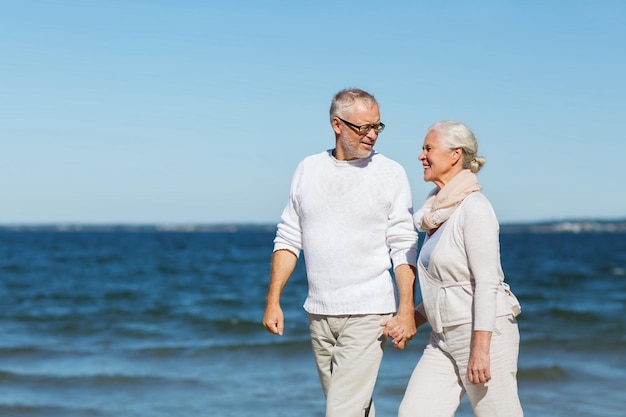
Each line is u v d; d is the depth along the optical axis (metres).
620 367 8.74
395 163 3.66
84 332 13.04
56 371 8.82
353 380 3.57
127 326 13.87
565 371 8.38
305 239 3.69
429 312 3.44
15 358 9.85
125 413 6.68
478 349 3.19
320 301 3.65
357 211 3.57
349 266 3.59
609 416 6.42
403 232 3.58
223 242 94.44
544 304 18.41
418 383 3.46
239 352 10.09
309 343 10.58
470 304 3.31
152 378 8.20
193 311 16.98
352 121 3.50
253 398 7.29
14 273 32.22
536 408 6.74
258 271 34.66
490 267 3.21
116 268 36.44
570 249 67.31
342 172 3.61
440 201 3.35
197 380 8.15
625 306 17.75
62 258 46.69
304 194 3.67
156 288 24.75
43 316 15.52
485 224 3.22
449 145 3.37
